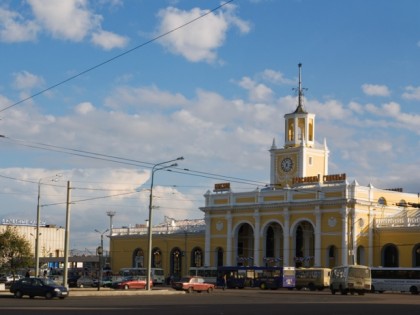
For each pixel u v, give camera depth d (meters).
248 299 49.94
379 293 73.12
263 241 95.81
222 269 88.75
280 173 100.81
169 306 39.00
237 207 98.56
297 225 93.38
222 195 100.88
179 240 108.19
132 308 36.50
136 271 100.44
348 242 87.50
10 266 100.62
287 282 83.06
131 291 60.69
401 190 97.38
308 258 92.31
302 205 92.19
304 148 98.62
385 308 37.94
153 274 100.56
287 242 93.31
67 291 50.00
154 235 111.25
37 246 67.56
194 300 47.53
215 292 69.56
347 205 88.00
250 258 97.94
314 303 43.69
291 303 43.53
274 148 101.88
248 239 100.25
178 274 108.00
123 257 115.69
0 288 63.75
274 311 34.41
